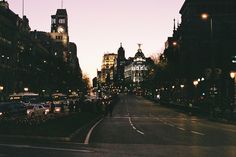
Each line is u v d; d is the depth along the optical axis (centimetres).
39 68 14562
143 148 1983
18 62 12644
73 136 2628
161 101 12131
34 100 7175
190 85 10650
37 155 1648
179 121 4894
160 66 14188
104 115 6406
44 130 2655
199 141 2377
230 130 3388
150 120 5119
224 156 1694
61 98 11688
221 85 7888
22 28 13912
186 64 10606
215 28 11481
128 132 3098
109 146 2064
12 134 2419
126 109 9281
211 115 5441
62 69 17888
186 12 13338
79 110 6538
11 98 7988
